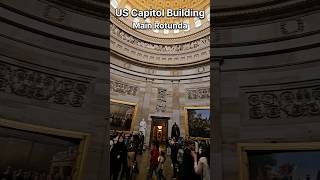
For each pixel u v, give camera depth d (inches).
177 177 509.0
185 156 525.7
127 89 812.6
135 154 552.1
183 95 812.6
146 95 820.6
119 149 528.1
